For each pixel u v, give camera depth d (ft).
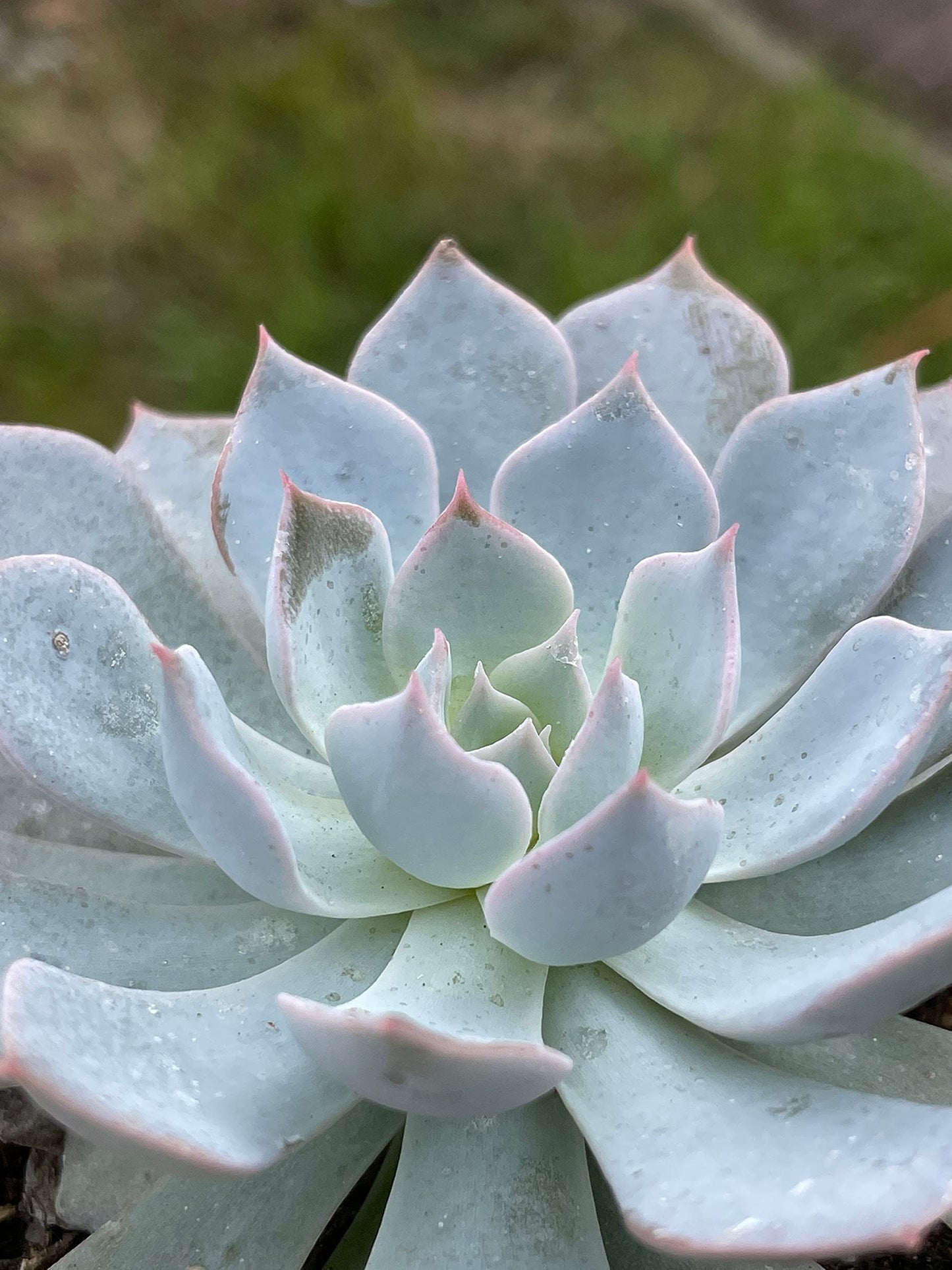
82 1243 0.82
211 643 0.95
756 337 1.02
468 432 1.00
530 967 0.84
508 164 2.37
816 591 0.92
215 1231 0.82
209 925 0.87
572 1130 0.82
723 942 0.84
